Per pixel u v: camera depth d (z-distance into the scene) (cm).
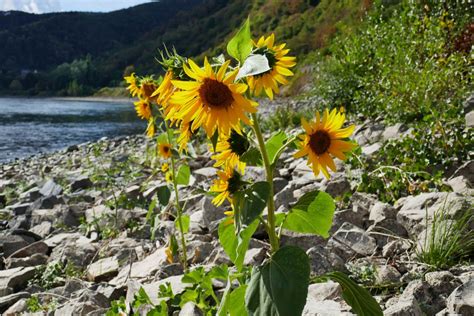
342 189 178
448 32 300
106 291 139
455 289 95
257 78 79
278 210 169
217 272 93
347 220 152
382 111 288
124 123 1074
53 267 167
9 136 839
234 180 79
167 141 151
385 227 141
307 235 142
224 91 68
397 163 196
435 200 143
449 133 191
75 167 445
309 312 98
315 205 81
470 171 171
